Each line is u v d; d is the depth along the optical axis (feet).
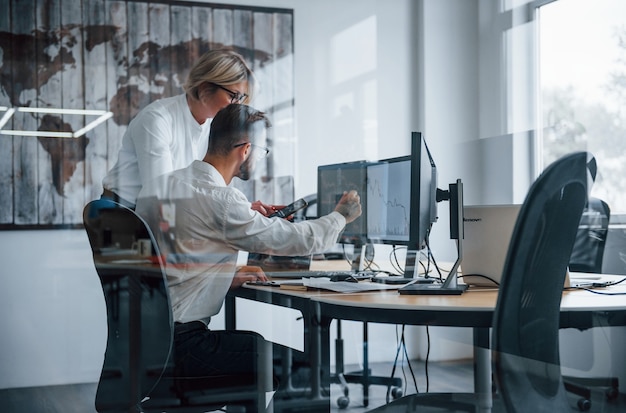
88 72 8.01
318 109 8.70
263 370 6.55
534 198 4.50
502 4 9.45
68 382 7.91
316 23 8.84
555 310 4.85
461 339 7.19
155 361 5.86
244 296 6.88
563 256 4.75
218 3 8.44
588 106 9.33
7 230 7.74
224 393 6.25
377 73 9.06
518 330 4.69
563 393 5.05
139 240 5.90
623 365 7.45
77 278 7.97
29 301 7.82
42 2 7.88
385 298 5.73
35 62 7.86
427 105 9.21
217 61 7.95
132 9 8.15
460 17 9.43
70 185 7.92
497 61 9.53
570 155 4.67
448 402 5.37
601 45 9.31
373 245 7.07
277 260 7.06
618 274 7.63
